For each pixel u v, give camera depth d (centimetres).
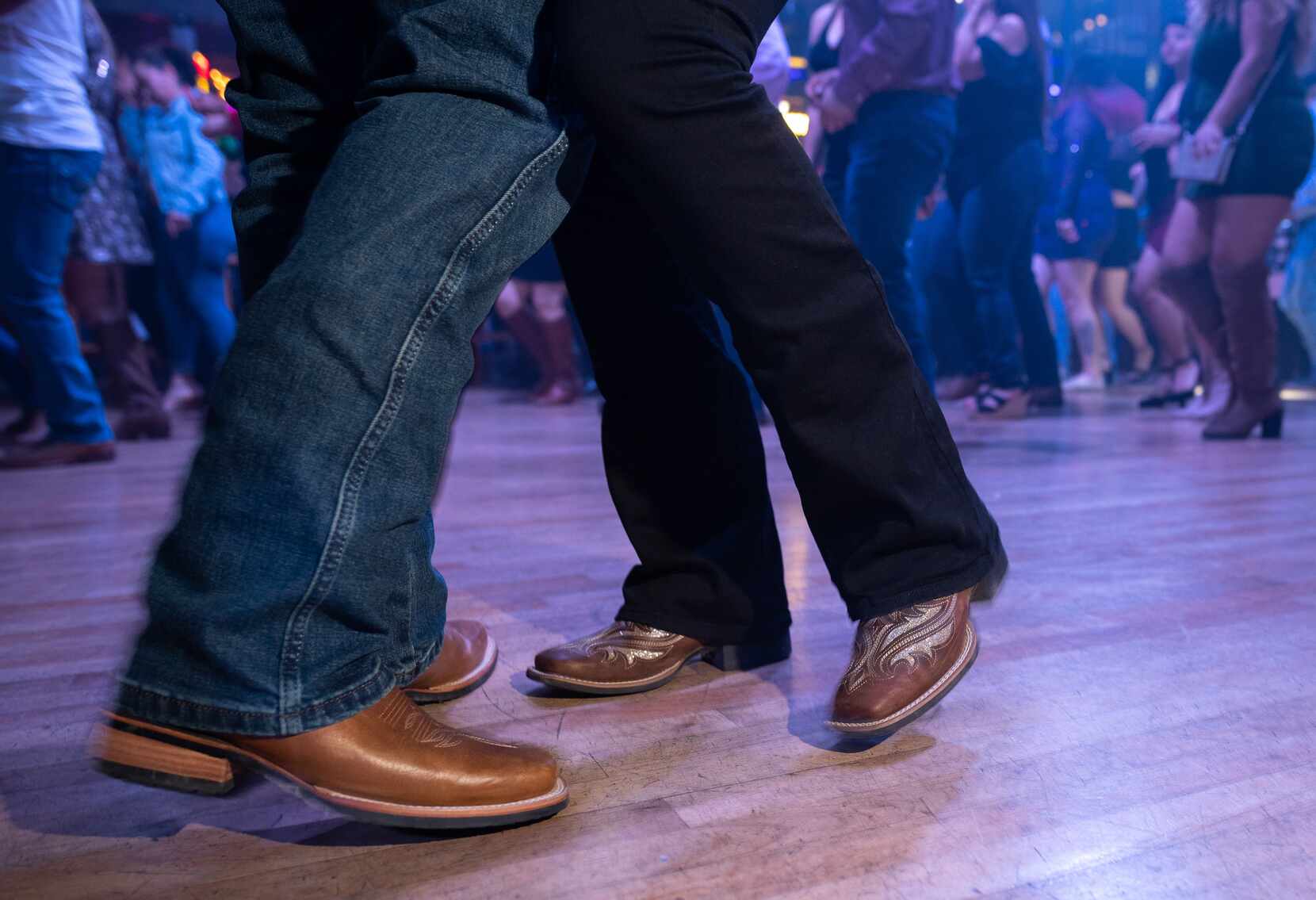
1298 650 111
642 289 98
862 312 80
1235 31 306
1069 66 557
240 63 81
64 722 94
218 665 62
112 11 682
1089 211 564
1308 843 68
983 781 78
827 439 82
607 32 72
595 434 388
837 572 88
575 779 80
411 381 65
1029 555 163
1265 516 197
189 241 409
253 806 76
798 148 79
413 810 67
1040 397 473
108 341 363
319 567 62
